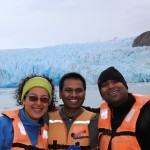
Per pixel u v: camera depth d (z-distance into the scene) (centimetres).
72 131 270
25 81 245
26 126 234
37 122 243
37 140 237
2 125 226
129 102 251
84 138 269
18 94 251
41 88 231
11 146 224
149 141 229
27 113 236
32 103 230
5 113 238
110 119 259
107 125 257
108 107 267
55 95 281
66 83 271
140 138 233
